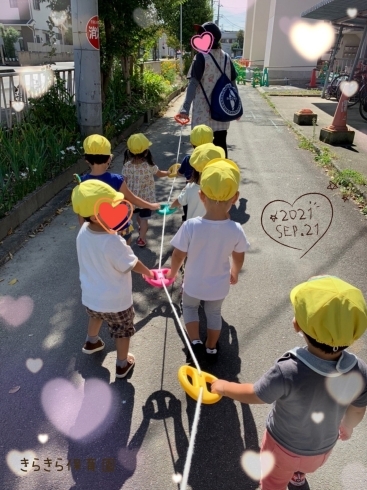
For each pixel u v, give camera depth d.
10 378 2.66
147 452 2.20
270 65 23.27
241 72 25.56
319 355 1.47
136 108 11.17
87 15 6.60
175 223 4.91
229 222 2.45
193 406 2.47
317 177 6.51
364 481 2.06
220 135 5.15
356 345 2.96
